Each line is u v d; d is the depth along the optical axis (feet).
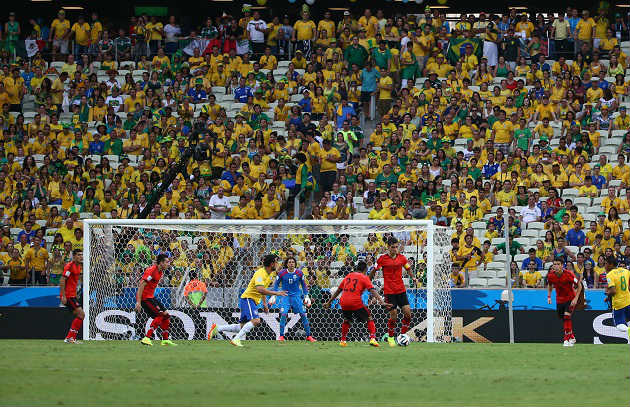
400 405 100.48
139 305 194.80
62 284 202.28
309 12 407.64
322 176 323.57
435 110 345.51
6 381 120.06
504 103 346.54
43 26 438.81
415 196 301.84
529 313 235.81
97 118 362.12
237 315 240.73
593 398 106.22
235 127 342.64
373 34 382.01
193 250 244.22
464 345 206.59
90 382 118.93
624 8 413.59
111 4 438.81
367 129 354.13
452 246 265.95
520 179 310.86
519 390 113.70
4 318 248.11
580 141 325.01
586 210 301.22
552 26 372.79
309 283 244.22
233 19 395.75
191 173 326.24
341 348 189.26
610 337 232.94
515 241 277.85
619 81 353.72
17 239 303.27
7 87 372.58
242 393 109.09
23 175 329.93
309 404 100.83
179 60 380.78
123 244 242.78
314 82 358.84
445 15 425.69
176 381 120.78
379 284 246.06
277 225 239.50
